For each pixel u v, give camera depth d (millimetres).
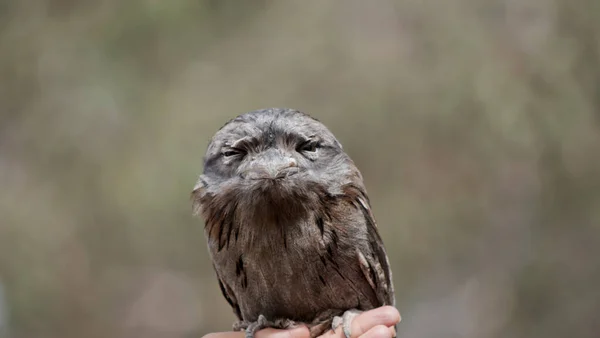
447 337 14688
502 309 13992
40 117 14836
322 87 14047
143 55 14742
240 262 5961
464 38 13297
